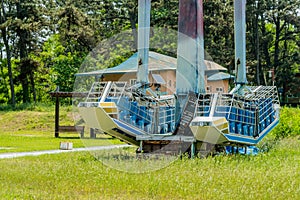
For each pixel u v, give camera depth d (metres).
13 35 50.09
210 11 45.19
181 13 17.25
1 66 53.81
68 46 51.44
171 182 11.50
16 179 11.89
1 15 50.00
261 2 53.31
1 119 39.81
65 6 46.91
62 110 40.69
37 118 39.19
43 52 52.38
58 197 9.81
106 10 48.97
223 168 13.70
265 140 22.97
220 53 43.88
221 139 16.39
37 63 48.31
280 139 24.55
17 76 49.53
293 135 26.98
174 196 10.16
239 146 18.27
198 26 17.14
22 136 30.03
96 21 47.97
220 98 16.81
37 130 36.88
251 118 18.30
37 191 10.45
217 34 45.72
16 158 16.36
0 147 21.64
